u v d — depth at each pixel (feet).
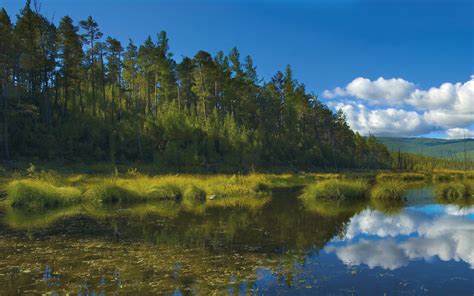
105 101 158.71
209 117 185.47
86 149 123.65
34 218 44.86
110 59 179.01
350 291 20.02
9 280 21.57
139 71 206.80
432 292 20.03
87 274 22.72
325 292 19.85
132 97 207.92
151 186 68.03
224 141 163.32
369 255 27.96
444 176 163.02
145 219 44.42
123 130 140.77
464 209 56.08
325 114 267.59
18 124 118.52
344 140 300.61
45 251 28.58
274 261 25.90
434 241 33.40
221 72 214.69
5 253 27.94
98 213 49.29
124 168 113.70
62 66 141.08
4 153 104.53
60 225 40.14
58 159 112.27
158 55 189.47
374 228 39.58
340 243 32.04
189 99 223.51
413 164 386.93
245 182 84.99
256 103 239.91
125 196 63.72
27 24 130.31
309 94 261.03
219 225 40.55
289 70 253.24
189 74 204.85
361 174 164.76
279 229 38.37
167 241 32.30
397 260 26.66
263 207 56.29
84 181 78.02
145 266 24.53
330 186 69.67
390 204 61.82
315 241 32.81
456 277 22.61
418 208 56.90
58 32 143.84
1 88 117.08
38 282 21.21
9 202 55.26
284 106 245.24
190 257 26.86
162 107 190.19
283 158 195.72
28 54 123.54
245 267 24.41
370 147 342.44
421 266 25.14
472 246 31.42
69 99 164.96
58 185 68.18
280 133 230.07
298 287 20.56
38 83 144.15
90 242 31.86
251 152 156.56
